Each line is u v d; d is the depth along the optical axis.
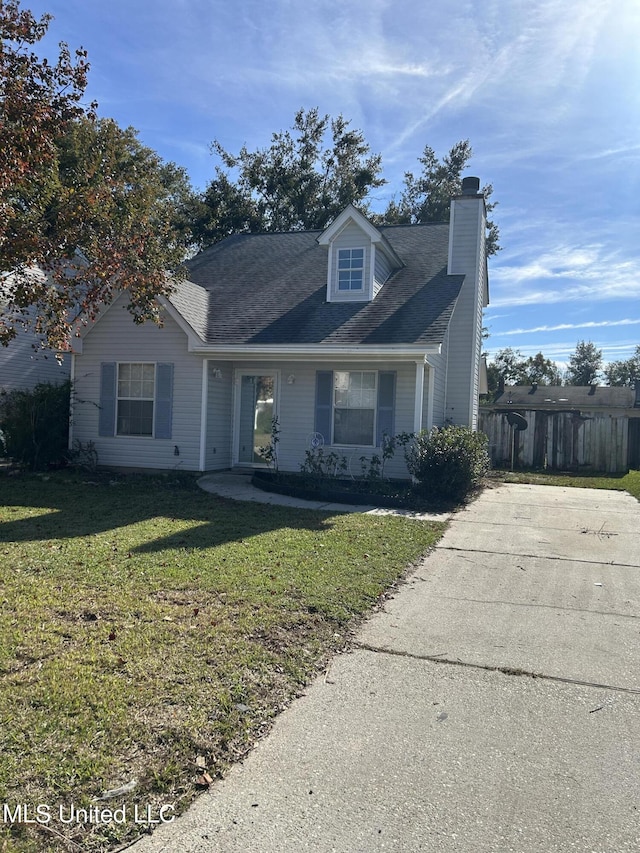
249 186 32.25
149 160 23.25
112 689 3.65
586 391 39.41
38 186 8.61
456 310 15.45
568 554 7.58
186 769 2.99
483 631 4.93
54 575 5.90
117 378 14.01
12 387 17.27
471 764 3.12
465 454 11.27
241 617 4.92
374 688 3.92
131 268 9.41
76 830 2.56
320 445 13.25
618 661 4.41
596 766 3.13
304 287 15.08
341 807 2.77
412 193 38.06
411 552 7.40
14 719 3.29
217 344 12.99
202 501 10.47
